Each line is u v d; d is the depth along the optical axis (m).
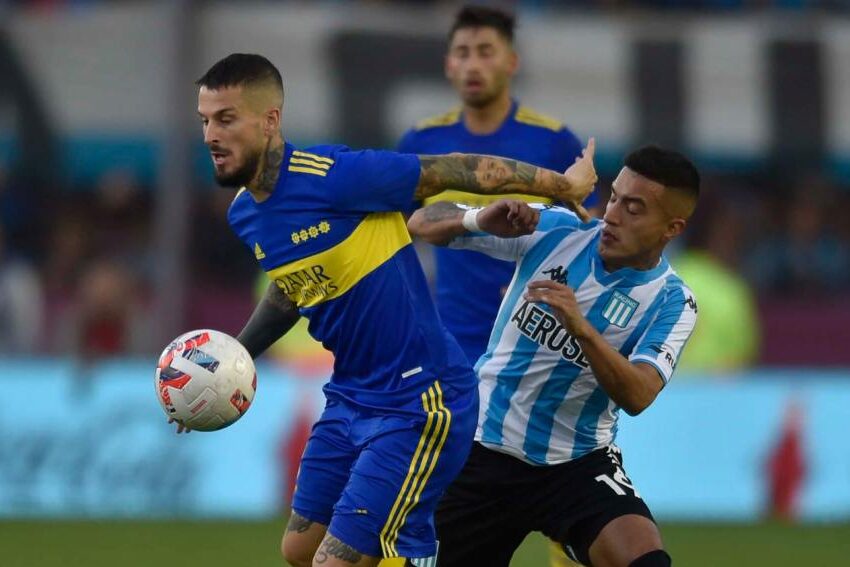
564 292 19.05
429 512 19.62
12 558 31.67
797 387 41.16
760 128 45.09
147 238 44.34
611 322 20.61
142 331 41.28
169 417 19.56
